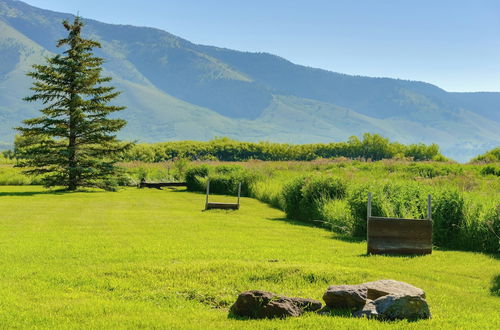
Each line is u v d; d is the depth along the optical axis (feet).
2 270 32.07
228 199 97.30
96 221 59.72
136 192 111.34
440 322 22.06
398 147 265.13
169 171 144.87
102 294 27.22
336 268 32.04
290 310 23.24
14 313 23.29
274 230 55.42
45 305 24.73
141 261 35.22
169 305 25.50
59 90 107.86
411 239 41.09
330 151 256.52
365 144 260.62
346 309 23.77
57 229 52.34
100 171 111.86
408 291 24.07
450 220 46.52
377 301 23.27
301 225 61.41
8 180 129.49
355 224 52.34
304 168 130.62
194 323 22.17
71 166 109.70
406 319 21.93
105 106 111.96
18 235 47.57
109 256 37.04
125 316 23.11
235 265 32.09
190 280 29.63
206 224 58.80
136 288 28.25
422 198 50.03
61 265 33.96
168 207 79.71
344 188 65.10
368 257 38.78
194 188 118.62
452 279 31.94
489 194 62.49
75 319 22.67
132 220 61.31
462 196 48.47
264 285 28.94
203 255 37.68
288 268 31.35
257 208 81.46
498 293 28.60
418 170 110.11
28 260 35.55
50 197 93.25
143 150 216.13
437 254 41.24
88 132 109.40
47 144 110.11
